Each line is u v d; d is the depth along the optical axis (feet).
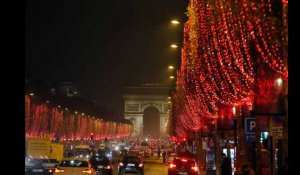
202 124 194.29
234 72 101.09
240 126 130.62
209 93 142.31
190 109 208.74
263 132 123.03
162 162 364.79
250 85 96.48
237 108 131.23
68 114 484.74
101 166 184.14
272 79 85.76
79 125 518.37
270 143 101.96
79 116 522.06
